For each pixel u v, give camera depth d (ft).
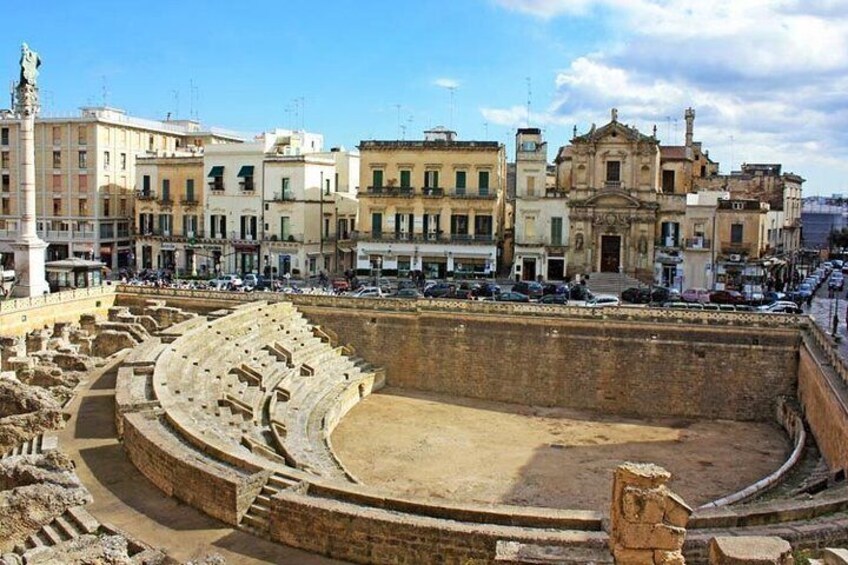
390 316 236.84
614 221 321.32
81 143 387.34
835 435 149.79
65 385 155.74
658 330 216.74
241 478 97.25
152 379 147.13
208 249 367.66
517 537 81.82
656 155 317.83
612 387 219.41
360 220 342.64
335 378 216.33
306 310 244.63
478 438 189.06
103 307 256.73
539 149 326.85
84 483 107.24
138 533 93.40
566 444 185.98
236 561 87.81
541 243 328.08
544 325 224.33
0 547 91.15
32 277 244.01
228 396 163.94
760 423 208.54
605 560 73.41
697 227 316.40
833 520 86.74
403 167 337.72
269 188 356.79
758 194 376.27
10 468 102.99
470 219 333.62
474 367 230.07
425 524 85.92
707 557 76.59
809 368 187.83
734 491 154.20
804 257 449.48
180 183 378.94
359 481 150.51
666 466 170.19
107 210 393.50
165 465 104.94
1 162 394.73
